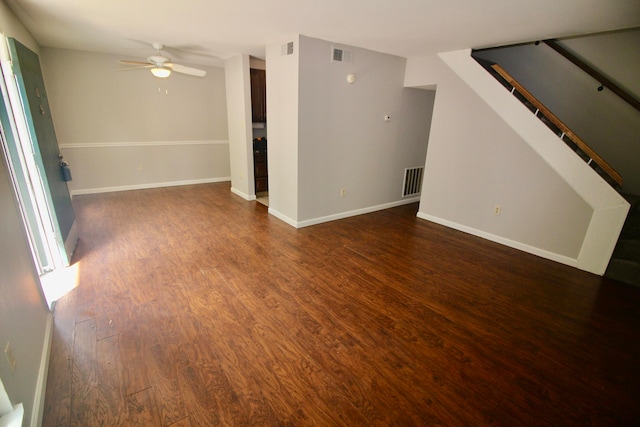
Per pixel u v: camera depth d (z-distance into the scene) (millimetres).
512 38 3352
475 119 3943
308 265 3225
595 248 3174
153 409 1602
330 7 2580
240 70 4930
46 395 1648
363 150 4621
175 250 3484
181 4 2631
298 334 2195
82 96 5219
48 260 2971
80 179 5504
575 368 1968
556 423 1600
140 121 5809
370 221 4641
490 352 2082
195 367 1877
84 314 2338
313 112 3914
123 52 5129
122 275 2924
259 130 6336
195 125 6398
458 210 4340
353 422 1572
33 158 2760
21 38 3270
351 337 2184
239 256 3381
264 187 6090
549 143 3367
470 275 3123
